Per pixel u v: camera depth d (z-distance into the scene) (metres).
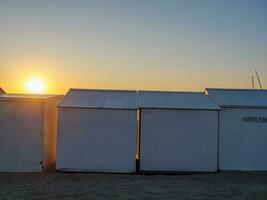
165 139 11.83
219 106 12.20
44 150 11.90
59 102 12.84
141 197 9.03
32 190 9.59
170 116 11.84
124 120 11.74
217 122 11.89
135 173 11.70
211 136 11.88
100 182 10.56
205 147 11.88
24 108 11.82
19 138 11.79
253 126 12.26
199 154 11.85
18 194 9.20
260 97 13.32
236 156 12.25
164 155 11.81
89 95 13.21
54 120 13.23
